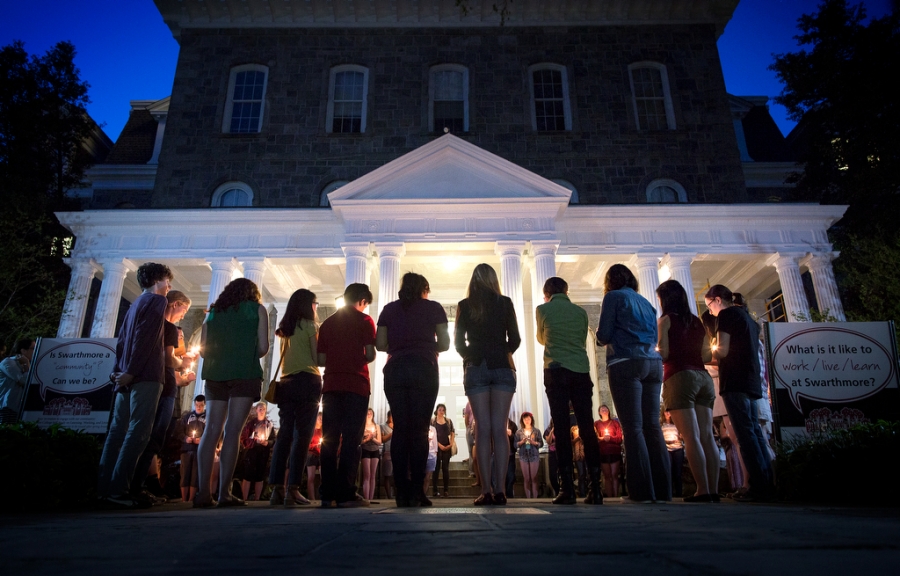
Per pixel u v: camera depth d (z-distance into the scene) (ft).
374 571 3.67
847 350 24.70
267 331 18.12
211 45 75.15
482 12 76.07
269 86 72.95
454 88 74.59
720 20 77.82
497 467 15.64
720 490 31.30
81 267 54.24
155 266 18.63
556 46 75.77
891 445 15.25
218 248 55.26
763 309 67.82
